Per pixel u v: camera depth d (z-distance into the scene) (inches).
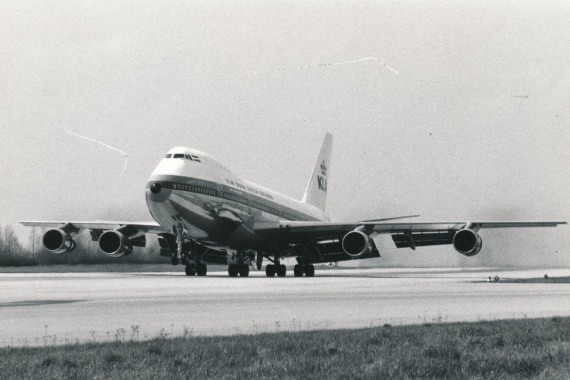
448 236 5068.9
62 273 6235.2
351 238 4714.6
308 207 6594.5
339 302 2507.4
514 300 2625.5
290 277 5502.0
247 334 1585.9
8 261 6943.9
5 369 1130.7
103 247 4921.3
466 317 2012.8
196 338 1499.8
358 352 1310.3
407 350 1336.1
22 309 2224.4
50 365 1168.2
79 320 1916.8
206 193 4633.4
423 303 2475.4
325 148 7180.1
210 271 7662.4
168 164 4549.7
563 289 3371.1
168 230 4724.4
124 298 2694.4
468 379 1087.6
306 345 1389.0
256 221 5236.2
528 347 1378.0
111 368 1160.2
